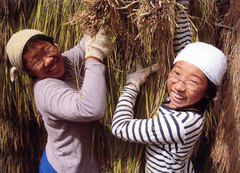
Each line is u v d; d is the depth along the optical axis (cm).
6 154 112
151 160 69
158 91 84
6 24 92
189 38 75
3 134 106
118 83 87
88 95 57
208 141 110
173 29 67
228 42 94
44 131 118
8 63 96
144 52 75
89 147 80
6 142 108
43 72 65
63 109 60
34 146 123
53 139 74
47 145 82
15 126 109
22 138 115
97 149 94
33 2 92
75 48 82
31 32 63
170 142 61
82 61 80
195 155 110
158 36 68
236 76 94
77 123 72
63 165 74
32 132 119
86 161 78
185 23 71
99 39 63
